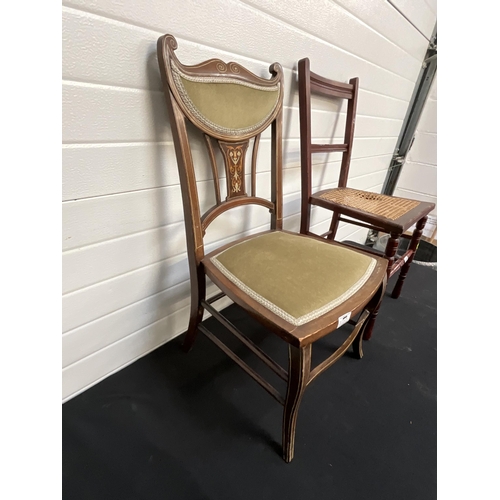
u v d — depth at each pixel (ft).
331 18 3.05
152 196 2.40
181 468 2.29
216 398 2.85
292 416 2.21
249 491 2.20
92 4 1.57
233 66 2.19
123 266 2.50
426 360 3.56
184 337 3.47
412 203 3.57
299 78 2.95
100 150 1.95
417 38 4.79
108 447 2.38
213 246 3.20
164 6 1.83
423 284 5.22
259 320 1.90
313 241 2.66
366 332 3.62
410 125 6.12
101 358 2.77
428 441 2.63
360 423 2.76
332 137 4.20
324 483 2.28
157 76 2.00
